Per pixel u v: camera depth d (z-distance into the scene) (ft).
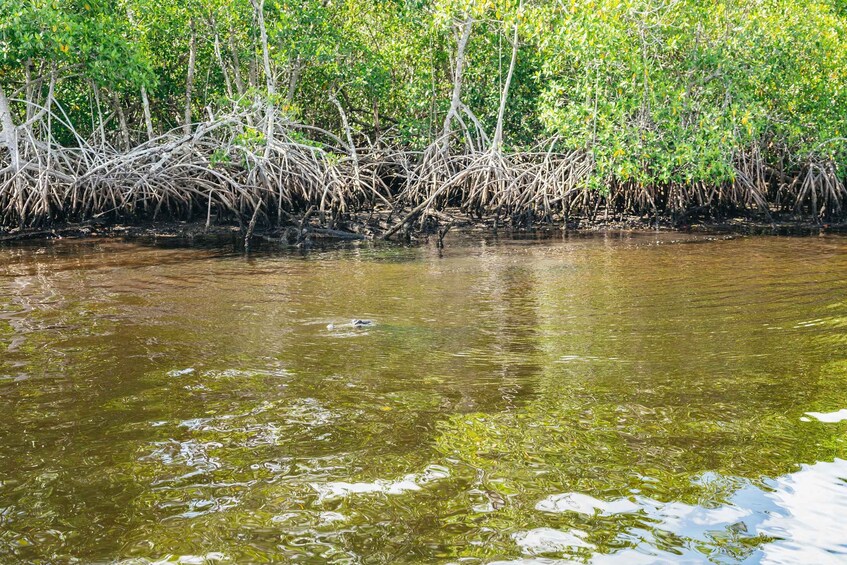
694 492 11.50
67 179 47.34
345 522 10.85
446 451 13.03
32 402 15.70
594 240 43.04
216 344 20.10
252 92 53.57
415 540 10.37
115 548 10.25
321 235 45.37
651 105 49.01
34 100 57.36
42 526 10.83
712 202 51.98
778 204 54.65
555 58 54.75
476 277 30.86
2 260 36.17
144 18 57.57
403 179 61.31
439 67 68.59
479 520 10.85
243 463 12.73
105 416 14.89
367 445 13.34
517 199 50.72
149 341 20.47
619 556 9.92
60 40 46.01
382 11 65.67
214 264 34.81
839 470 12.06
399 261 35.65
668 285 28.27
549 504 11.25
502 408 14.98
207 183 49.93
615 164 48.16
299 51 56.13
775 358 17.97
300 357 18.76
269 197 50.44
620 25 45.29
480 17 58.90
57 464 12.77
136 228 48.44
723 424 13.93
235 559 9.96
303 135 62.34
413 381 16.74
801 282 28.27
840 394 15.33
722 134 45.93
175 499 11.55
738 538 10.28
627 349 19.15
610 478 11.98
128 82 54.34
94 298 26.61
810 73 52.54
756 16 48.91
